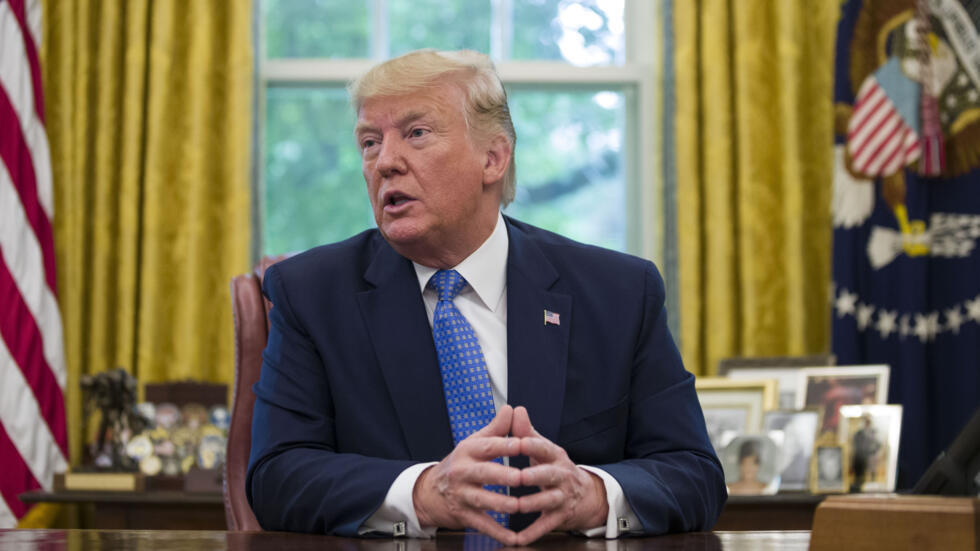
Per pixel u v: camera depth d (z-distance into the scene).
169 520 2.80
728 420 3.05
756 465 2.78
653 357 1.46
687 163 3.70
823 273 3.75
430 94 1.38
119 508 2.80
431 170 1.37
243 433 1.64
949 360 3.24
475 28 4.04
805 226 3.77
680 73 3.73
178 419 3.13
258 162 3.76
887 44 3.26
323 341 1.43
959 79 3.23
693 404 1.46
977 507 0.80
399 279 1.46
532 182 4.01
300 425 1.39
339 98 4.01
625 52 4.07
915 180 3.24
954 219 3.24
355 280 1.48
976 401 3.17
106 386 3.10
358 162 4.00
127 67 3.66
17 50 3.43
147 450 3.05
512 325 1.42
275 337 1.47
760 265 3.69
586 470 1.22
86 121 3.65
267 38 3.98
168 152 3.67
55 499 2.79
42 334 3.38
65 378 3.45
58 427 3.38
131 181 3.63
